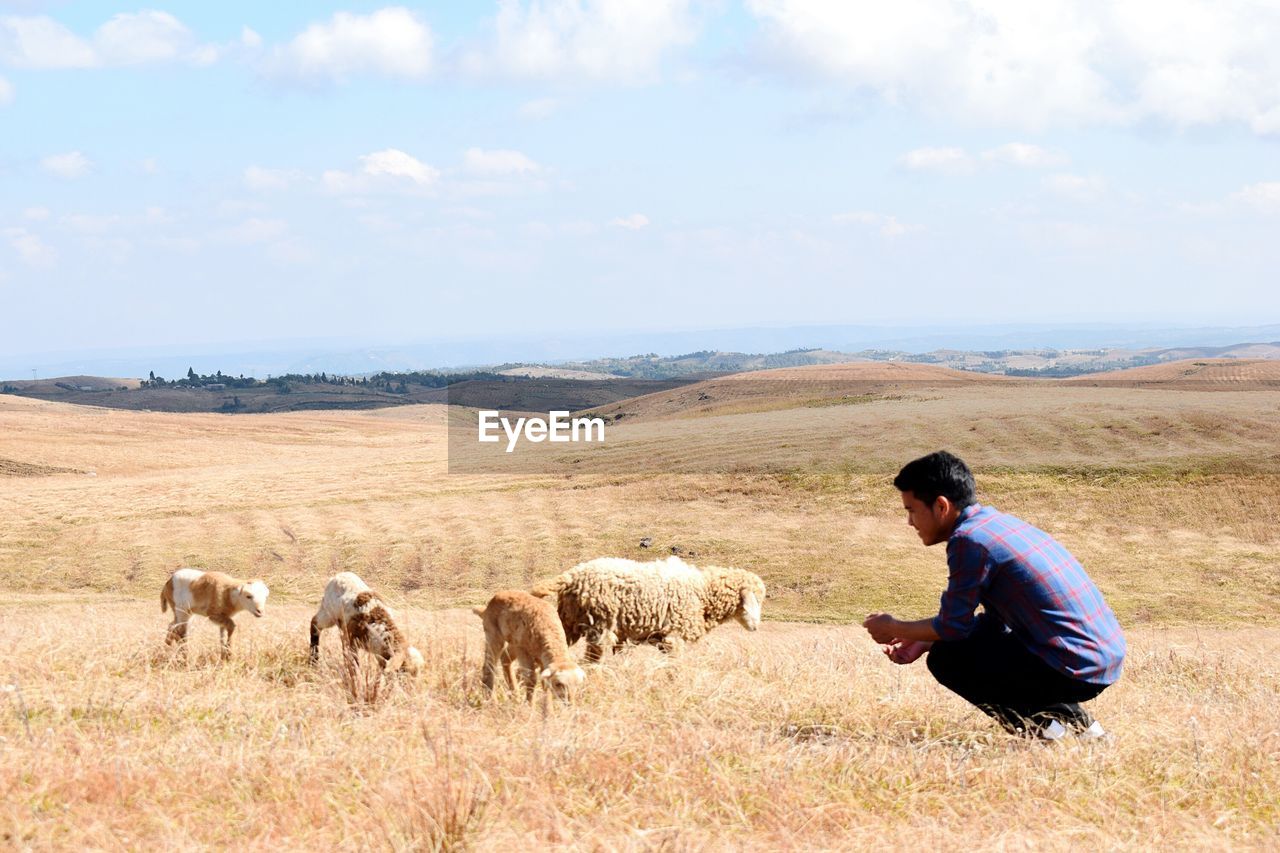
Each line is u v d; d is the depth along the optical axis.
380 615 8.17
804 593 41.69
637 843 4.07
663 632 9.51
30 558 52.34
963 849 4.18
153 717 6.23
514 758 5.10
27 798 4.40
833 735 6.04
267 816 4.36
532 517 58.28
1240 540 46.75
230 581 9.45
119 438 125.19
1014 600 5.62
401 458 89.75
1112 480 55.56
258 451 120.75
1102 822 4.63
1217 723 6.55
